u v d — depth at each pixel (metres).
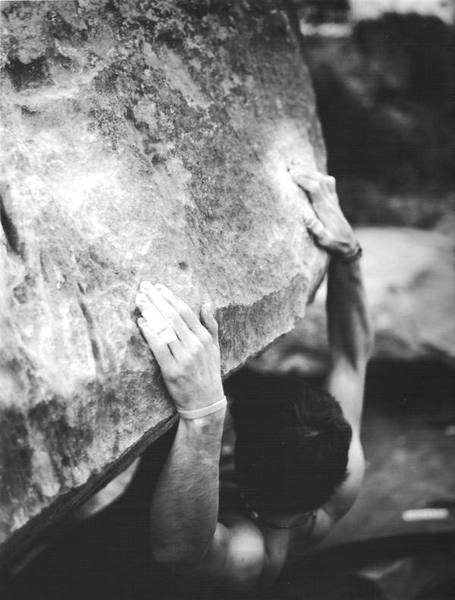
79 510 2.07
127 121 1.46
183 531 1.53
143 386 1.30
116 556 1.94
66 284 1.22
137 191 1.41
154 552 1.62
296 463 1.79
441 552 2.68
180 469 1.43
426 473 2.87
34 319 1.16
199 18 1.75
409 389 3.11
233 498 1.96
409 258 3.25
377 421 3.04
